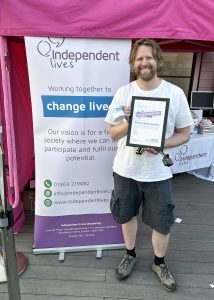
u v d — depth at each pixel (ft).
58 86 6.94
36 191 7.79
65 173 7.66
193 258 8.59
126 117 6.00
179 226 10.25
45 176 7.64
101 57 6.82
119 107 6.01
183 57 16.74
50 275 7.79
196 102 15.97
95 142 7.48
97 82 7.00
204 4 6.40
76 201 7.99
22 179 9.76
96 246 8.61
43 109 7.08
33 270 7.94
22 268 7.88
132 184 6.57
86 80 6.95
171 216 6.71
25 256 8.41
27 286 7.41
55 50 6.66
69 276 7.77
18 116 9.09
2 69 6.88
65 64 6.79
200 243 9.32
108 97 7.13
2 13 6.25
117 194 6.77
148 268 8.07
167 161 5.75
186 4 6.40
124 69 6.97
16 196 8.02
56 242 8.43
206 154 13.61
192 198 12.43
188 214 11.10
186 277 7.83
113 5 6.37
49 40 6.57
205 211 11.39
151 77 5.79
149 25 6.49
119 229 8.52
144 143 5.91
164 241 7.12
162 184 6.40
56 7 6.24
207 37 6.62
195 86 17.31
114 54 6.84
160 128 5.80
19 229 9.51
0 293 7.18
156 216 6.66
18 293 5.30
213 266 8.29
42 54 6.66
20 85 9.05
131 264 7.83
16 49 8.65
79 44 6.67
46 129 7.25
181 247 9.07
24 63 9.14
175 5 6.39
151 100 5.76
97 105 7.16
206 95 15.92
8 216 4.69
